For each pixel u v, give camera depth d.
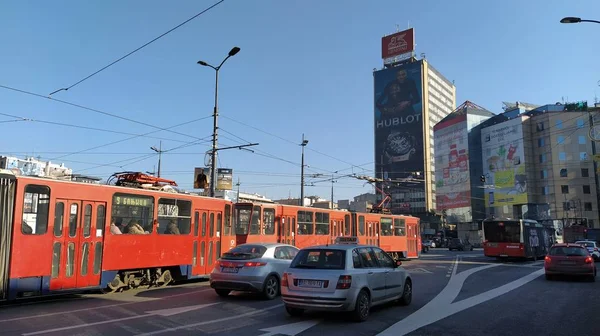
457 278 18.67
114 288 12.89
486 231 32.34
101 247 12.30
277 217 20.88
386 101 130.75
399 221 32.31
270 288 12.05
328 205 50.25
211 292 13.47
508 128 88.06
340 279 8.85
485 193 91.38
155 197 14.12
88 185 12.10
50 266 11.01
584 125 78.31
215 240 16.64
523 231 31.08
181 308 10.52
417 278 18.67
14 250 10.34
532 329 8.59
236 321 9.06
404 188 122.38
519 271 22.28
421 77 126.00
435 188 112.38
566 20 15.33
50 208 11.14
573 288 15.34
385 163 127.94
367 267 9.80
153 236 13.93
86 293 12.94
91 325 8.45
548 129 82.00
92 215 12.14
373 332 8.16
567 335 8.12
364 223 28.30
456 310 10.65
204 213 16.23
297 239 22.16
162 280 14.47
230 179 36.78
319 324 8.84
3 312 9.73
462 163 97.12
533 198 82.81
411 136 124.69
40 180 11.02
